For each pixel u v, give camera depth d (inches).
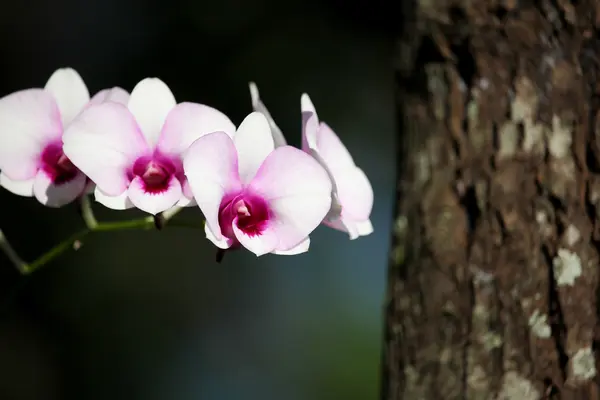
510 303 37.4
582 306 37.1
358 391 69.8
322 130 37.6
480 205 37.6
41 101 37.0
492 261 37.5
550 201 37.3
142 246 68.9
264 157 35.9
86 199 37.3
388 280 38.8
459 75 38.0
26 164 36.9
